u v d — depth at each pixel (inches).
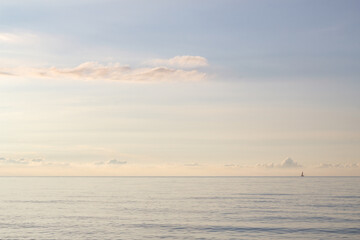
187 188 7445.9
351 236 2123.5
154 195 5167.3
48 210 3262.8
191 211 3176.7
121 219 2721.5
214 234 2177.7
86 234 2176.4
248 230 2292.1
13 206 3604.8
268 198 4505.4
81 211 3198.8
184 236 2126.0
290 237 2101.4
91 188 7480.3
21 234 2177.7
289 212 3080.7
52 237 2097.7
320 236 2124.8
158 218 2768.2
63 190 6594.5
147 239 2052.2
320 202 3912.4
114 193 5659.5
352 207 3408.0
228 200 4244.6
